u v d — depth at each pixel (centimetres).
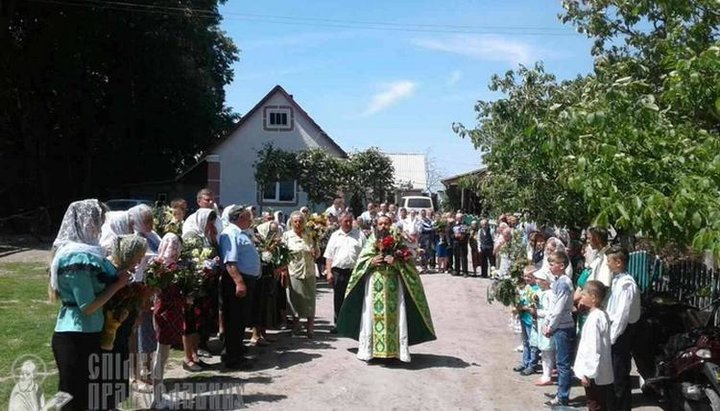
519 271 898
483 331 1173
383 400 752
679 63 645
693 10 800
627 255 682
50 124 3528
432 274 2044
